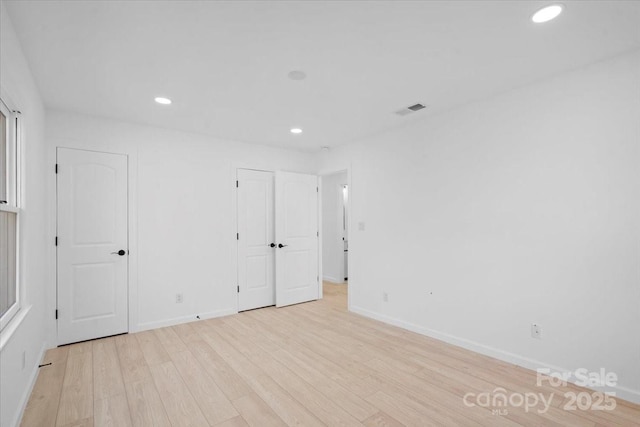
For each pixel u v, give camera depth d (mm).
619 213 2156
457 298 3102
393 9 1673
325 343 3168
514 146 2684
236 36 1915
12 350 1792
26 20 1732
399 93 2764
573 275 2355
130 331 3445
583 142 2312
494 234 2818
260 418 1957
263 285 4539
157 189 3660
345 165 4508
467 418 1950
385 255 3865
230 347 3064
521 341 2637
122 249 3422
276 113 3240
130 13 1690
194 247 3904
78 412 2014
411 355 2879
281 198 4605
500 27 1834
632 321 2102
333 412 2018
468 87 2650
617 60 2162
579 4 1632
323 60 2207
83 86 2572
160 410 2037
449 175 3184
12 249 2029
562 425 1879
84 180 3227
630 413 1988
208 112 3197
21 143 2090
